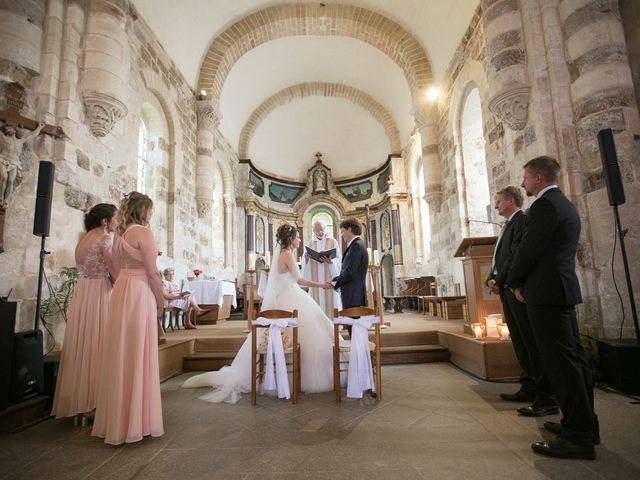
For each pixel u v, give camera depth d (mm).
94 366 3018
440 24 9102
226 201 13734
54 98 4699
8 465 2227
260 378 3809
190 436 2654
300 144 18781
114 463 2236
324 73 15242
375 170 17875
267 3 10539
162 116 8156
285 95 15609
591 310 4203
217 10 9656
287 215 18391
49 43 4742
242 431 2736
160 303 2840
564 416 2248
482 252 4852
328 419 2965
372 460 2203
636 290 3980
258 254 16188
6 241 4004
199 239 10094
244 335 5918
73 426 2914
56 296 4391
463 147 8938
